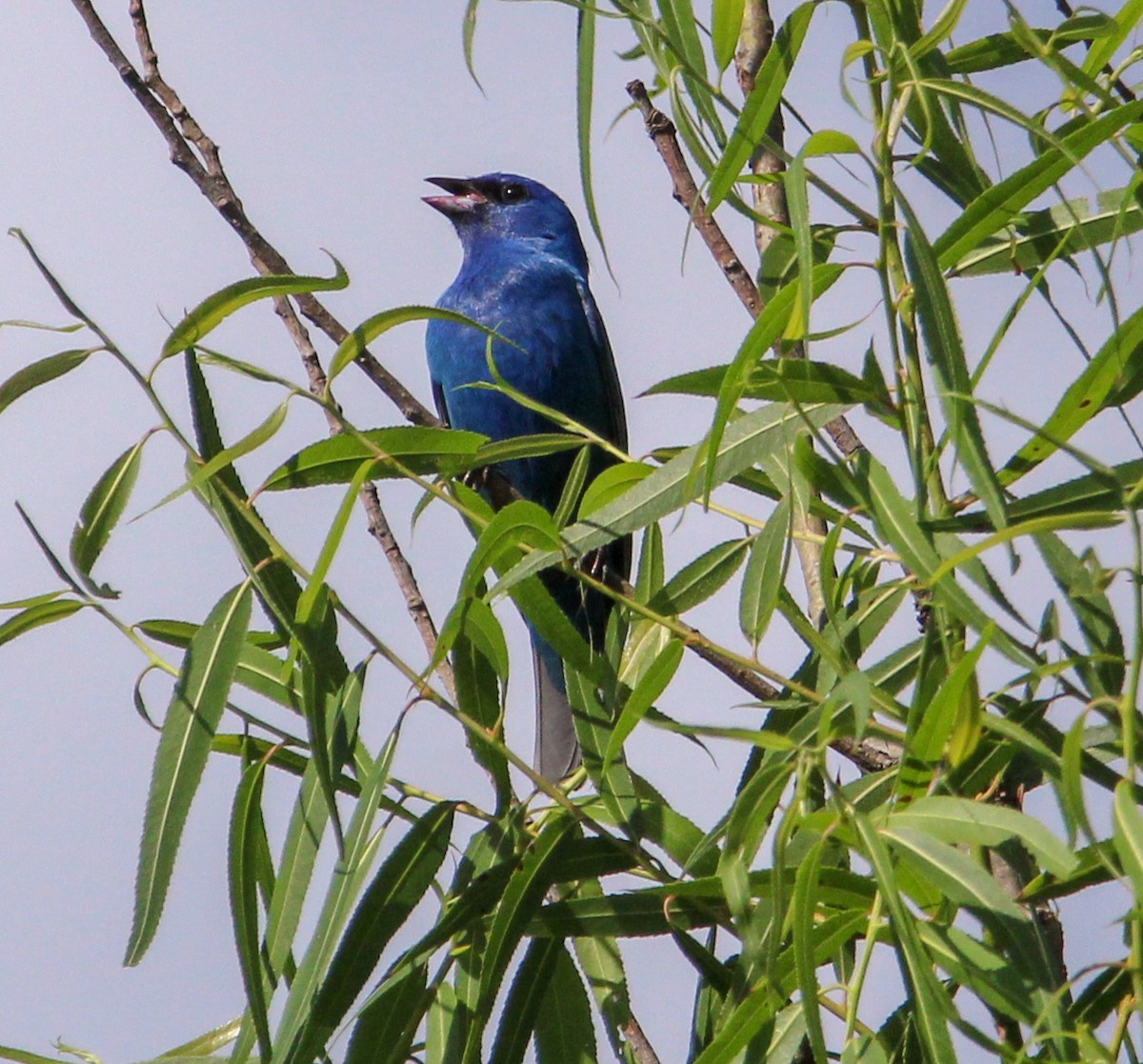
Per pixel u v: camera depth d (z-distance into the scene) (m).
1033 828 4.05
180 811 4.85
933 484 4.78
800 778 4.10
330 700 5.09
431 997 5.13
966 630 4.74
